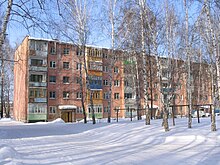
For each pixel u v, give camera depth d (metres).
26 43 42.91
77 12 22.25
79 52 26.48
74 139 14.02
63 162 7.30
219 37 15.37
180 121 19.86
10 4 9.12
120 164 7.00
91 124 22.02
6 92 53.44
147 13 16.33
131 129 15.96
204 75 30.98
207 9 13.81
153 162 7.21
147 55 19.42
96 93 47.16
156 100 43.00
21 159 7.71
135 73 27.14
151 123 18.80
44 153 8.98
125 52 23.00
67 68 46.00
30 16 9.34
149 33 16.39
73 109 45.47
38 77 44.12
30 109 42.72
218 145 10.04
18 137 15.05
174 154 8.40
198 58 23.30
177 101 44.12
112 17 23.05
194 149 9.30
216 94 14.50
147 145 10.83
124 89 49.44
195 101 42.38
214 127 13.29
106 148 10.16
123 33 22.05
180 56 20.84
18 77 49.00
